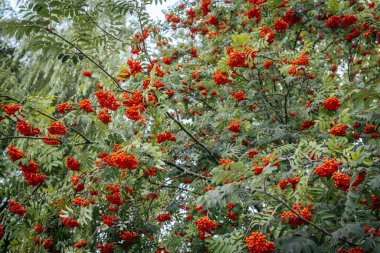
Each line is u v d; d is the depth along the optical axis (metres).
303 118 5.54
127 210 5.46
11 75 8.15
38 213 4.68
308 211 2.83
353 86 3.23
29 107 4.05
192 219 5.30
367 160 2.67
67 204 4.60
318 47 7.89
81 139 4.56
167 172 5.27
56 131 3.95
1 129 4.10
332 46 7.78
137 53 5.35
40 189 4.69
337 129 3.38
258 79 5.66
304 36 6.93
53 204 4.81
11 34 3.87
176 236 5.32
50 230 4.94
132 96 4.20
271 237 3.01
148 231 5.44
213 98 6.57
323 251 2.63
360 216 2.83
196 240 4.76
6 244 4.97
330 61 7.85
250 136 5.77
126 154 3.70
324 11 5.96
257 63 5.15
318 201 3.01
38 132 4.18
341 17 5.99
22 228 4.44
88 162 4.38
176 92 5.17
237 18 7.02
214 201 2.43
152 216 6.16
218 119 5.97
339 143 2.89
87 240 5.70
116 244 5.18
